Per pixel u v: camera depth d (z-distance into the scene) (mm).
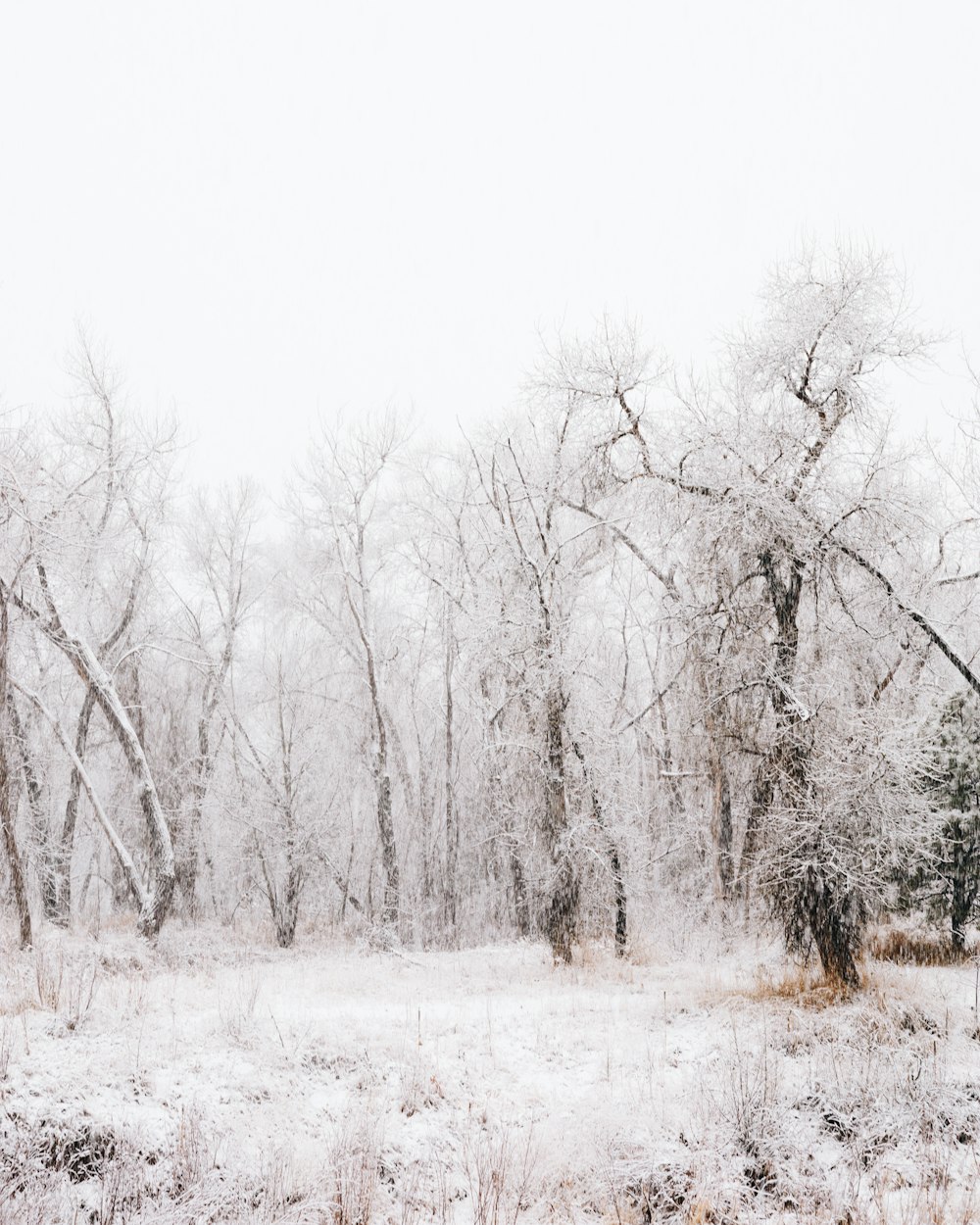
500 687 23828
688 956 17984
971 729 14508
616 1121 8297
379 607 30953
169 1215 6574
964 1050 9930
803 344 14406
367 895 29953
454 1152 8062
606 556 22672
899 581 16406
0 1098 7344
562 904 18031
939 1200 7316
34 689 22562
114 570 22609
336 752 28609
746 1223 7250
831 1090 8938
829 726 12766
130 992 10758
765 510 13312
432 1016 11352
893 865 12969
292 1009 11078
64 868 22344
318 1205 6902
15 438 16953
